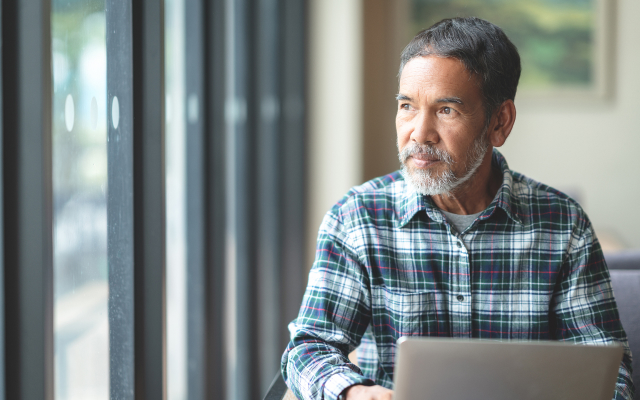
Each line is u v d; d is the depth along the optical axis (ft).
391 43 12.56
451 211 3.57
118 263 4.14
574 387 2.53
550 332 3.59
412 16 12.50
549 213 3.55
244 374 8.34
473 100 3.17
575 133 12.80
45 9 3.06
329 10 10.69
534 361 2.49
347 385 2.87
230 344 7.83
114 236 4.12
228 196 7.68
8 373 3.10
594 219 12.93
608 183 12.84
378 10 12.53
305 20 10.55
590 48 12.59
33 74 3.05
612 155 12.78
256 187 8.42
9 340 3.10
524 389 2.52
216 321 6.75
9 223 3.05
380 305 3.51
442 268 3.48
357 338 3.49
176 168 6.01
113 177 4.08
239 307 8.25
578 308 3.47
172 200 5.93
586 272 3.51
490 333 3.48
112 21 4.00
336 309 3.40
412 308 3.44
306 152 10.77
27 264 3.10
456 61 3.12
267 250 9.53
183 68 6.15
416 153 3.21
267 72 9.31
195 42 6.23
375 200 3.61
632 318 4.44
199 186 6.31
